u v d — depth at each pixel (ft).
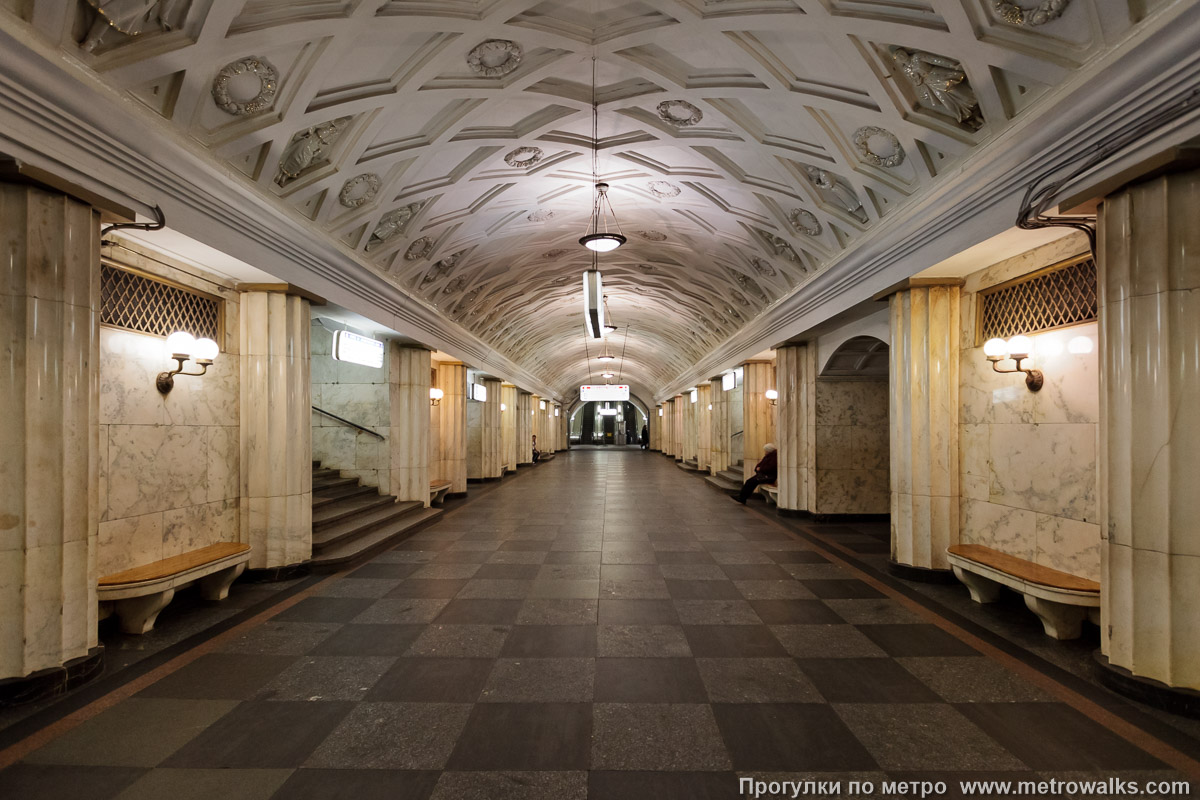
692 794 8.43
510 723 10.52
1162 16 9.70
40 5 9.59
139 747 9.66
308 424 21.81
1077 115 11.78
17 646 11.12
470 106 18.76
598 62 16.74
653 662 13.33
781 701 11.38
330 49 13.96
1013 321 17.62
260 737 10.01
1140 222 11.14
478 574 21.42
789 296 30.99
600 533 29.78
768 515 36.01
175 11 11.35
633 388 140.56
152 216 13.29
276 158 16.21
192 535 18.26
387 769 9.05
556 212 30.86
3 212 10.98
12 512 11.03
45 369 11.32
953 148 15.43
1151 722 10.39
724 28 14.79
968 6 11.85
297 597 18.53
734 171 23.22
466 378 47.29
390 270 27.27
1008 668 12.92
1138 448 11.20
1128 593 11.41
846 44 14.17
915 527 20.48
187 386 18.07
